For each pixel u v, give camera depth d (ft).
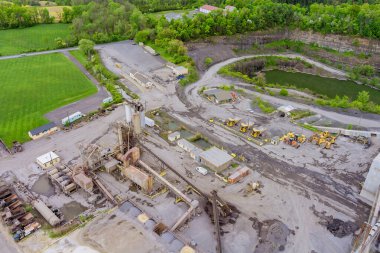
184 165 273.54
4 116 332.80
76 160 274.36
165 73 448.65
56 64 471.21
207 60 497.87
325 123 341.00
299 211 230.48
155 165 271.90
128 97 381.40
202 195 239.50
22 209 222.07
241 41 563.07
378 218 207.10
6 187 239.91
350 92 457.68
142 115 306.96
